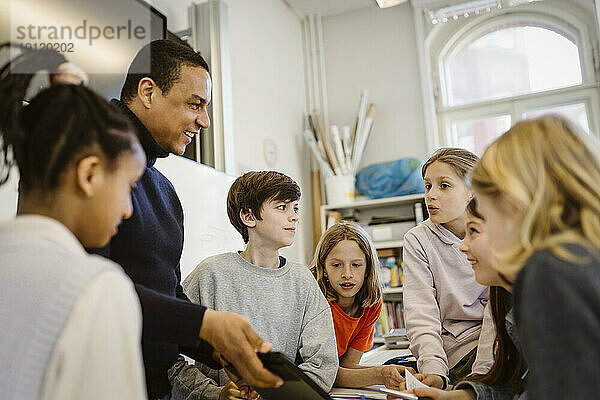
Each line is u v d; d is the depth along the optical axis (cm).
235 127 305
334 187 361
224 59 250
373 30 407
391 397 91
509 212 64
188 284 120
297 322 118
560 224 58
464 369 129
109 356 47
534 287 55
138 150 60
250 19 340
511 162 64
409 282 139
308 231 386
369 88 402
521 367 83
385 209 373
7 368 47
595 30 349
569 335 51
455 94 389
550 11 361
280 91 373
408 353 191
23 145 57
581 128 66
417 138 381
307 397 72
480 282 80
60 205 56
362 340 141
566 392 50
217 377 116
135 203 98
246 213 120
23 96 70
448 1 383
